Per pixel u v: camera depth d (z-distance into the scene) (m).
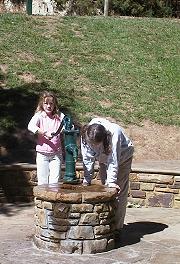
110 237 6.46
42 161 7.44
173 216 8.59
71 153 6.69
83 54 15.09
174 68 15.18
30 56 14.49
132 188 9.41
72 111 12.36
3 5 24.92
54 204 6.25
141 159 11.11
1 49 14.50
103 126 6.30
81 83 13.66
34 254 6.28
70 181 6.69
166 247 6.72
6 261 6.04
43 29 16.17
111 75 14.30
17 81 13.27
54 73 13.87
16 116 11.95
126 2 23.91
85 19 17.59
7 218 8.24
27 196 9.42
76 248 6.25
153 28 17.56
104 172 6.77
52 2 25.36
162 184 9.32
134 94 13.62
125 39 16.36
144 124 12.35
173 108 13.27
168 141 11.88
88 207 6.23
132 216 8.55
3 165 9.33
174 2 24.97
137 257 6.26
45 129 7.37
